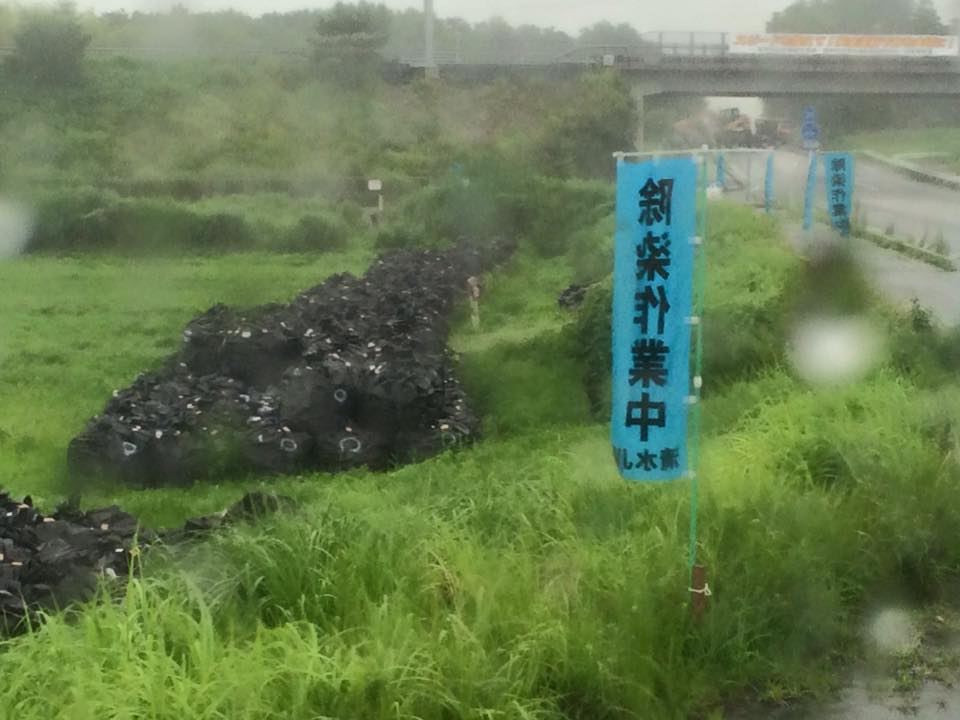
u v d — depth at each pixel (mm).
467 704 4727
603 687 5164
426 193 37250
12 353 20172
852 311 14039
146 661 4594
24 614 5621
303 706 4500
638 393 6043
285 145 50938
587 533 6879
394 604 5398
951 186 42906
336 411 13141
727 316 13516
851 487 7621
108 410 13555
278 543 5953
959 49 48156
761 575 6109
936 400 9336
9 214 34812
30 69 53094
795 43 48688
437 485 10102
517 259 31844
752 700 5516
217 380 14234
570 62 53938
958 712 5398
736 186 36750
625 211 6000
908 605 6523
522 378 15391
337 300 19344
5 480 12352
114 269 31875
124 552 6859
